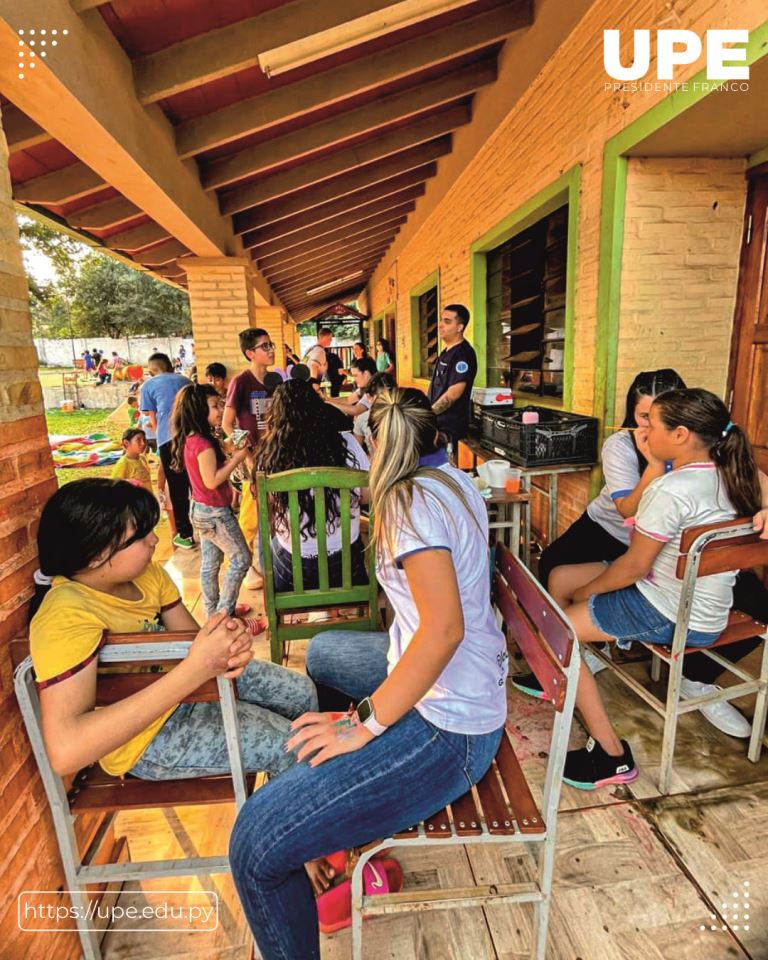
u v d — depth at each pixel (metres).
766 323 3.04
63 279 28.84
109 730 1.13
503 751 1.54
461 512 1.28
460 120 5.38
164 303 29.77
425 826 1.28
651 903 1.58
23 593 1.30
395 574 1.30
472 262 5.57
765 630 2.01
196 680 1.19
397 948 1.50
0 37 1.80
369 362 5.22
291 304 15.05
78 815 1.50
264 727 1.47
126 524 1.28
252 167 4.63
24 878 1.25
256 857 1.18
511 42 4.22
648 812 1.87
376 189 6.82
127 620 1.34
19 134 3.05
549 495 3.51
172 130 3.72
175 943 1.53
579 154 3.40
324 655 1.83
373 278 14.05
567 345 3.72
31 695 1.21
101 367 20.53
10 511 1.26
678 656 1.87
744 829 1.80
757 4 2.04
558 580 2.51
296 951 1.23
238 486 5.07
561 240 4.11
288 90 3.76
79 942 1.47
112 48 2.70
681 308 3.19
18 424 1.29
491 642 1.34
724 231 3.12
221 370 5.71
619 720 2.33
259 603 3.64
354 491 2.52
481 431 4.42
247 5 2.80
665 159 3.02
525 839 1.28
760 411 3.11
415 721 1.27
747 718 2.30
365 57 3.76
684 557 1.77
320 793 1.20
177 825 1.92
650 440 1.97
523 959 1.46
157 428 4.89
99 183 4.14
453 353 4.22
